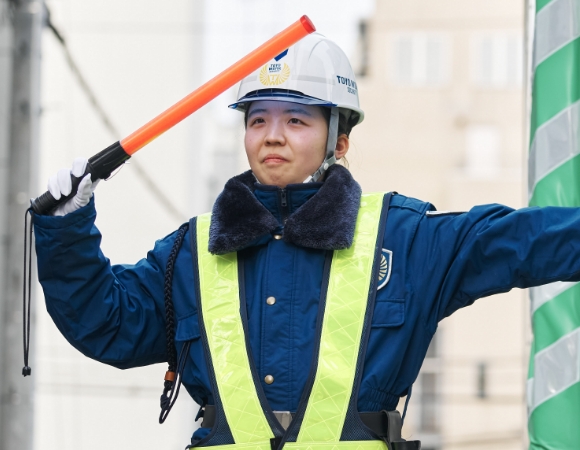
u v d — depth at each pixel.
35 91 12.19
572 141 6.29
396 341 5.17
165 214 29.66
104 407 28.52
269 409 5.11
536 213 5.14
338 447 5.01
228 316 5.32
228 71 5.11
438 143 40.47
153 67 29.22
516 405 37.69
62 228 5.24
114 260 28.92
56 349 27.39
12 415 11.86
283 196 5.52
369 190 40.31
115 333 5.55
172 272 5.55
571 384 6.18
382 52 40.97
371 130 40.62
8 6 12.11
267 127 5.59
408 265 5.32
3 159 12.05
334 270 5.29
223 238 5.41
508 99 40.47
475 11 41.00
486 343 37.88
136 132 5.23
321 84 5.62
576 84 6.33
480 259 5.20
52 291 5.39
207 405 5.32
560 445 6.15
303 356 5.16
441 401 37.91
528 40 6.64
